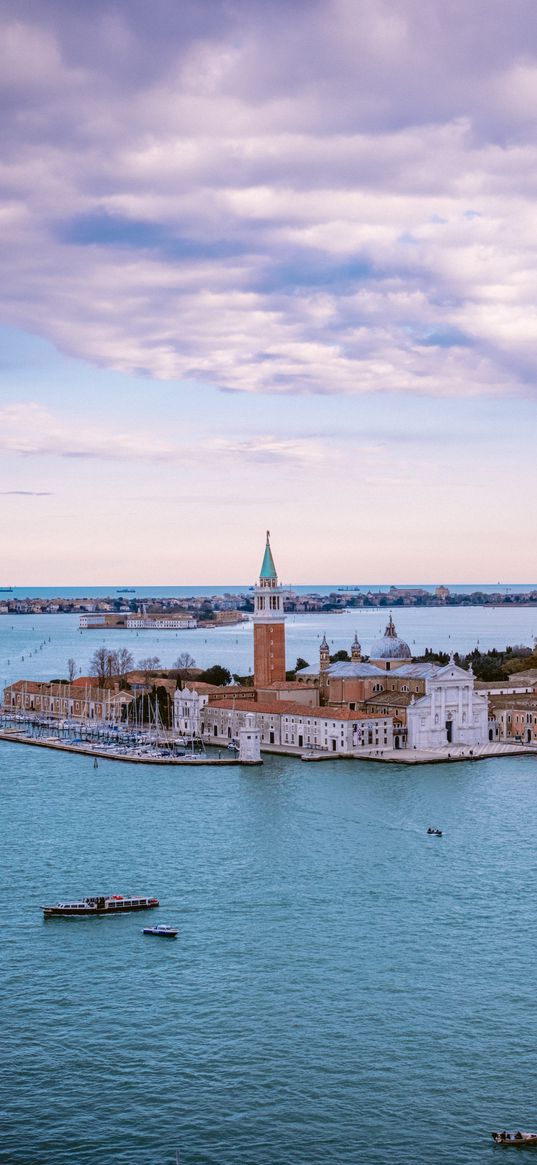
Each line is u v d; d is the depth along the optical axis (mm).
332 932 164500
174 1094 119562
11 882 191250
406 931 164625
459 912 172625
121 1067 125062
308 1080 122188
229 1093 119688
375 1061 126062
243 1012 138250
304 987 145125
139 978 148875
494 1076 122938
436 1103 117812
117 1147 110250
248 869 197875
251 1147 110312
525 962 152500
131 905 176000
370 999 141500
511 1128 113250
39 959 156000
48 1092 120000
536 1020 135625
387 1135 112188
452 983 145875
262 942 161125
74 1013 138500
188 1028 134250
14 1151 109375
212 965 152875
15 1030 134000
